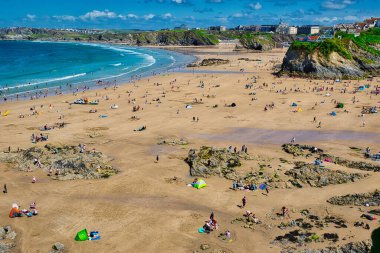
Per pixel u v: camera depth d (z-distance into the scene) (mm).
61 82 136125
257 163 55812
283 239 36844
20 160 57250
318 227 38906
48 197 46375
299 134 71625
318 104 96250
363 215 40594
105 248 36000
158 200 45781
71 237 37812
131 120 81688
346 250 34656
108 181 50875
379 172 52406
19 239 37406
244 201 44000
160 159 58750
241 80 136875
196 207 44125
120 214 42312
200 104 97188
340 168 53969
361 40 156375
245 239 37281
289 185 48938
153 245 36500
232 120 81438
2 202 45031
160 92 114062
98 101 100938
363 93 109875
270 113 87562
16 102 99812
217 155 56812
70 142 66375
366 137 69438
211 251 35281
